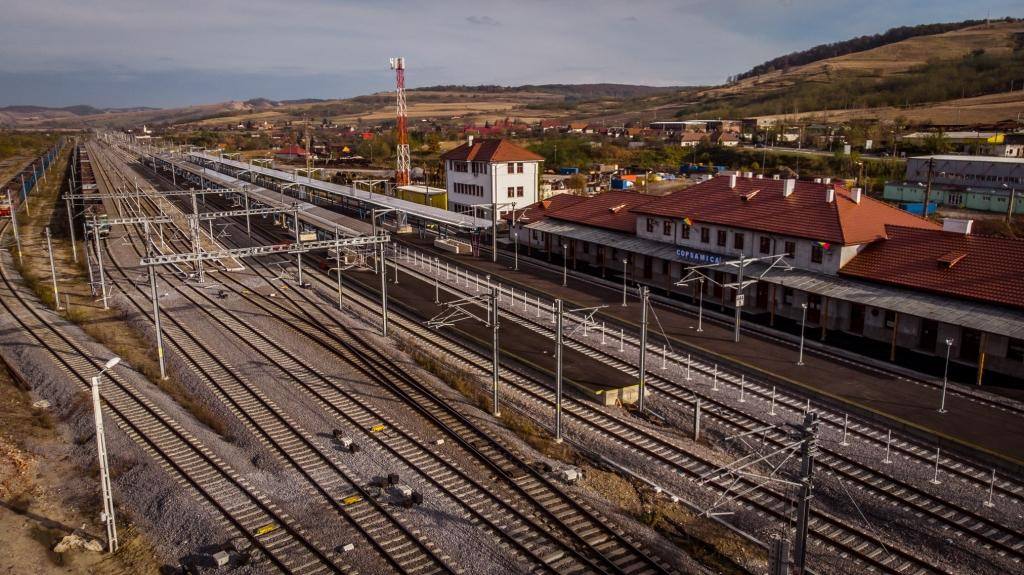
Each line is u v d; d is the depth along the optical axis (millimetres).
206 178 127938
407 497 26594
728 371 40156
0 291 58781
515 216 75062
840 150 145750
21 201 113375
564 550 23578
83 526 25156
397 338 47094
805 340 44000
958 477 28062
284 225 88562
